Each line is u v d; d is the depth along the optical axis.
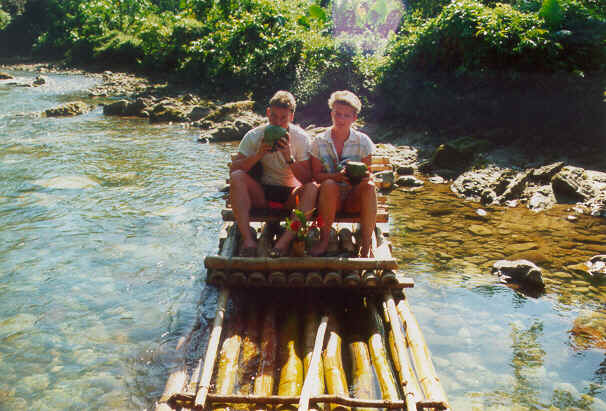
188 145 9.77
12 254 4.70
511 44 8.74
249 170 4.20
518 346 3.36
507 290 4.13
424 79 9.97
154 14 28.53
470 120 9.17
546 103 8.24
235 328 3.32
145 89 17.48
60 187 6.71
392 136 9.89
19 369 3.07
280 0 17.25
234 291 3.81
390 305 3.49
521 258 4.71
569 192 6.44
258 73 14.99
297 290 3.84
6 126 11.20
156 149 9.29
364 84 11.92
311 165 4.16
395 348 3.07
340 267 3.59
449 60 9.67
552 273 4.41
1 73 21.16
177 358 3.14
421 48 10.10
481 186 6.79
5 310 3.74
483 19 9.09
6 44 36.00
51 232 5.23
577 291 4.09
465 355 3.26
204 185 6.96
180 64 20.25
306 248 4.03
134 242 5.02
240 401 2.58
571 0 9.31
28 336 3.42
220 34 17.59
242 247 3.87
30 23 35.62
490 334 3.50
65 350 3.26
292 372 2.83
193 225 5.49
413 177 7.39
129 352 3.23
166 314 3.69
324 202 3.76
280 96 3.88
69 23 31.00
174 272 4.38
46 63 28.47
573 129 8.06
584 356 3.24
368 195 3.78
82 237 5.12
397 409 2.56
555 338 3.45
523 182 6.68
